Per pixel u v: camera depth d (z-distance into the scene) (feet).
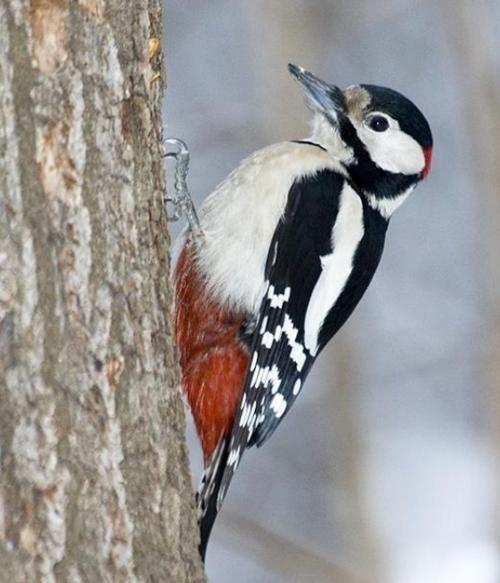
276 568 51.57
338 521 57.31
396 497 59.26
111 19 25.09
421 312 63.05
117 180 24.95
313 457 59.00
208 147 61.93
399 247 64.23
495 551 56.49
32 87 23.94
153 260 25.88
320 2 61.57
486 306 59.82
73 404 23.77
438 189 64.69
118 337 24.58
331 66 63.31
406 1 64.64
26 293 23.52
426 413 61.87
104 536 23.90
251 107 62.54
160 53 27.25
